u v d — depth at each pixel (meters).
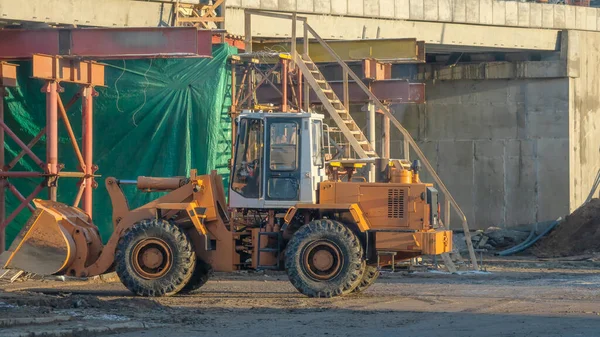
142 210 42.28
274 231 41.84
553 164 88.06
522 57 89.12
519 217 88.94
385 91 73.50
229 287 45.88
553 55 88.31
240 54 60.12
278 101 69.25
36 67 48.03
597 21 89.94
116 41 49.47
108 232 57.16
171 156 57.53
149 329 30.55
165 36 49.28
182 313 34.75
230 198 41.78
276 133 41.69
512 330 30.30
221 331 30.12
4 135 56.12
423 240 41.12
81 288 44.88
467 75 89.69
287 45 71.50
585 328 30.72
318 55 71.62
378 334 29.50
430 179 91.12
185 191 42.34
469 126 90.12
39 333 27.73
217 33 62.00
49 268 41.41
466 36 82.62
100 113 57.03
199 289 44.75
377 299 40.12
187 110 57.75
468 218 90.25
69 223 42.06
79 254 41.94
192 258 41.00
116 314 33.28
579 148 89.44
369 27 76.44
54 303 34.81
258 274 53.28
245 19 63.84
